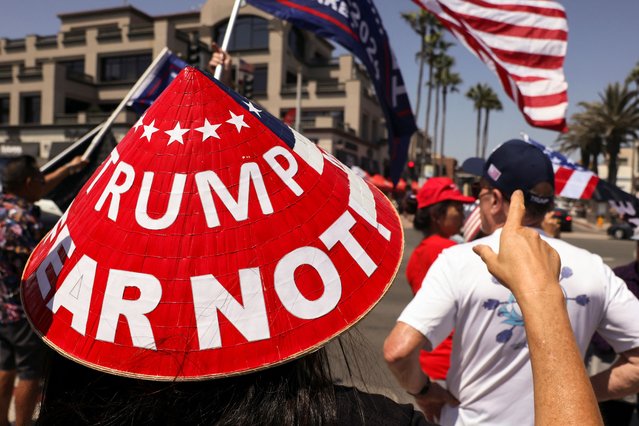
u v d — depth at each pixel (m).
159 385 0.74
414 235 16.17
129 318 0.72
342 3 3.76
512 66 3.55
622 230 23.44
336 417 0.79
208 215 0.74
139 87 3.66
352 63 37.66
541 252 0.79
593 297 1.59
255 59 35.03
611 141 37.44
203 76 0.80
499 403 1.60
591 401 0.69
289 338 0.73
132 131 0.82
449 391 1.77
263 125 0.81
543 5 3.51
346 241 0.80
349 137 33.22
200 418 0.72
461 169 3.44
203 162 0.76
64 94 33.25
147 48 33.97
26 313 0.79
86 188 0.84
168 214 0.74
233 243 0.74
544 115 3.50
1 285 2.74
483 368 1.61
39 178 3.06
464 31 3.65
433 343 1.68
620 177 65.75
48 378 0.82
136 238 0.74
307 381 0.79
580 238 24.17
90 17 38.06
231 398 0.73
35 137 32.81
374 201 0.92
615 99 36.72
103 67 35.78
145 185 0.75
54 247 0.81
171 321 0.71
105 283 0.73
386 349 1.68
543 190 1.71
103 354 0.71
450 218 3.03
